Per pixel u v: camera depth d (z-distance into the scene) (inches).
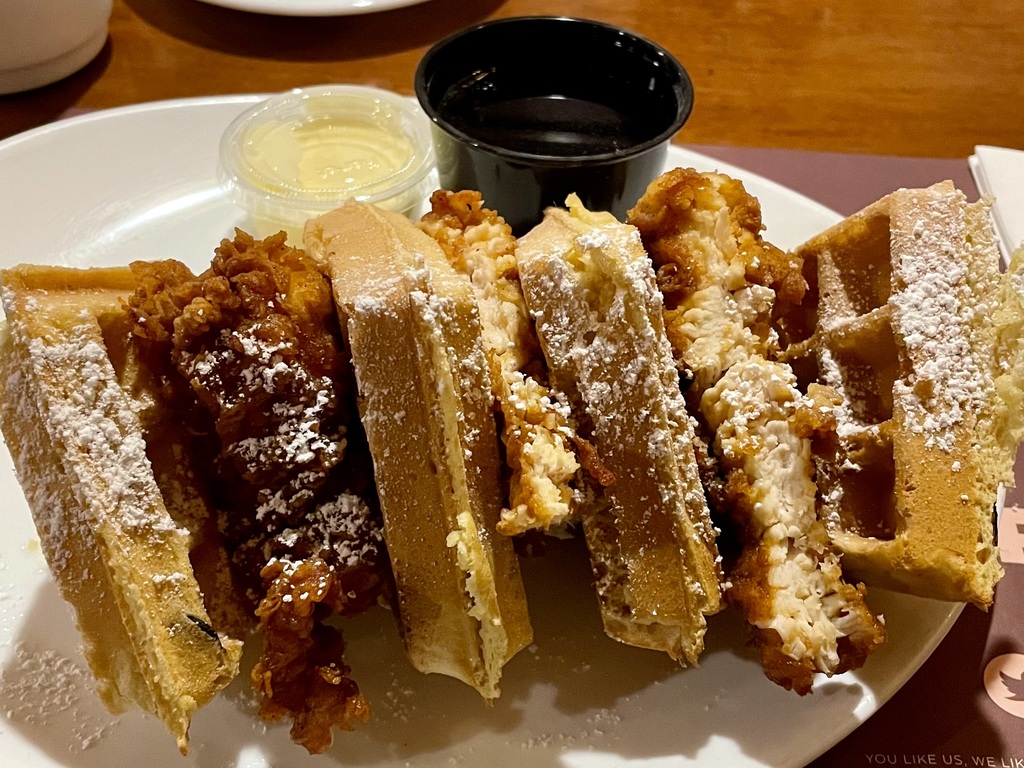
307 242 6.2
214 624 5.5
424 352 5.2
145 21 12.2
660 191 6.2
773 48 12.4
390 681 5.9
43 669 5.6
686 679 5.9
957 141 11.0
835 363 6.4
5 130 10.4
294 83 11.4
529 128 8.6
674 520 5.5
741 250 6.3
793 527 5.7
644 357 5.5
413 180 9.1
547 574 6.5
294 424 5.4
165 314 5.3
